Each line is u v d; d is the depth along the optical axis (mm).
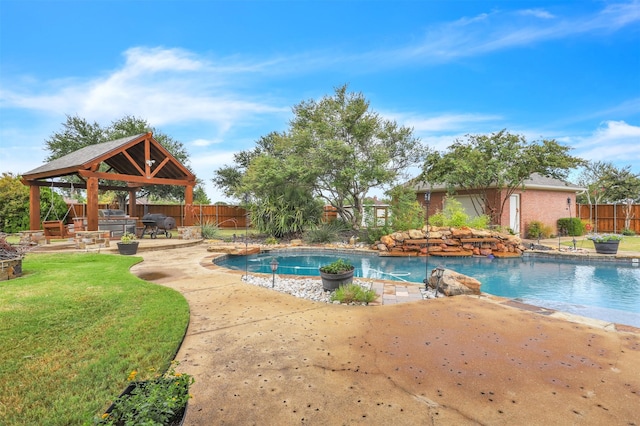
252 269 9266
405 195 14383
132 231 14219
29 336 3523
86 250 10539
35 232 12180
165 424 1832
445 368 2912
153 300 4863
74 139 21766
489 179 13773
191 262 8852
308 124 15055
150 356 3080
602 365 2955
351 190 14852
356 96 14930
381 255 11156
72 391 2537
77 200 22188
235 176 29344
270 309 4668
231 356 3154
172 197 25641
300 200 14820
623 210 17906
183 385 2059
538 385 2629
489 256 10773
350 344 3438
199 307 4754
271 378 2746
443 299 5195
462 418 2232
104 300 4820
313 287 6289
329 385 2641
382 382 2684
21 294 5129
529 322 4098
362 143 14688
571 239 15031
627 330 3830
